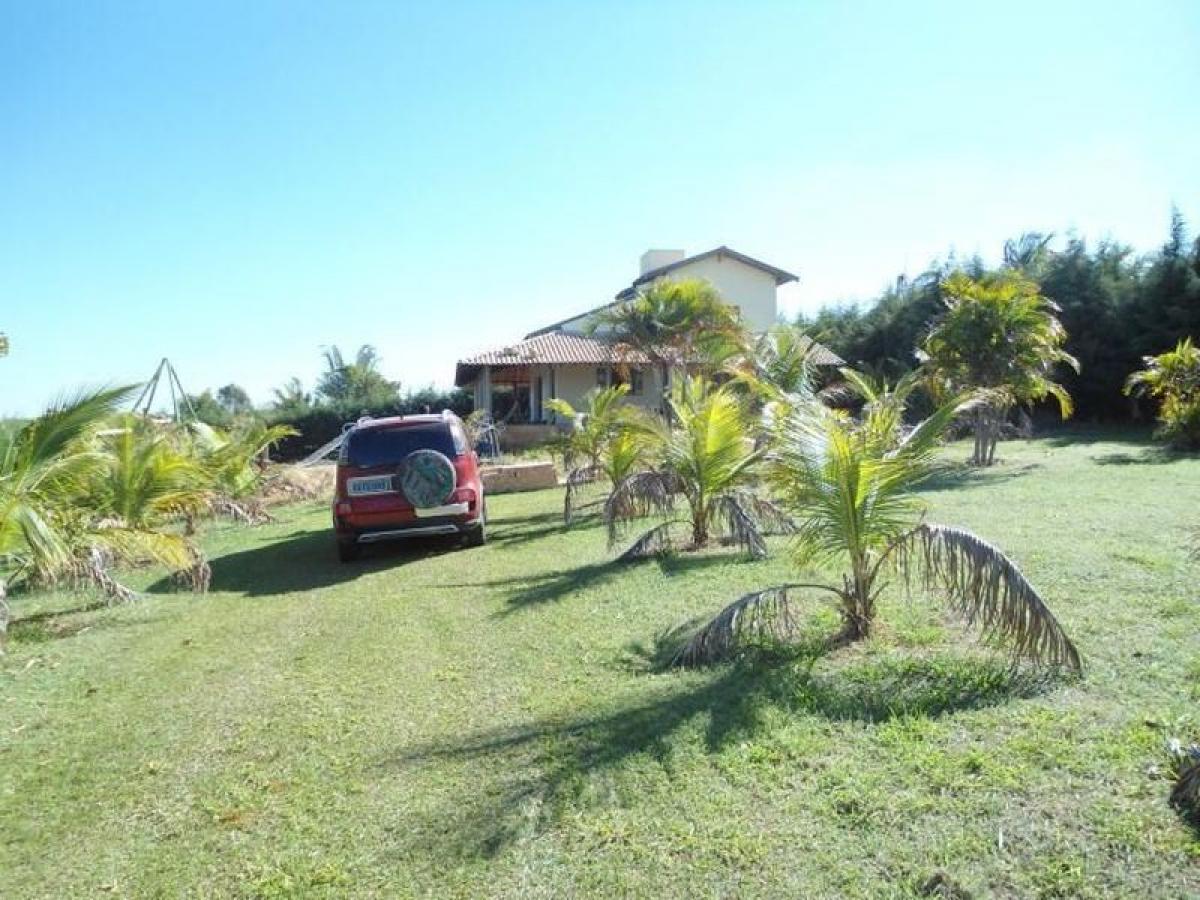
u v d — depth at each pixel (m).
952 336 16.03
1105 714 3.90
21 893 3.35
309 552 11.83
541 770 3.97
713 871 3.06
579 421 14.06
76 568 7.61
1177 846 2.87
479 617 7.00
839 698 4.38
